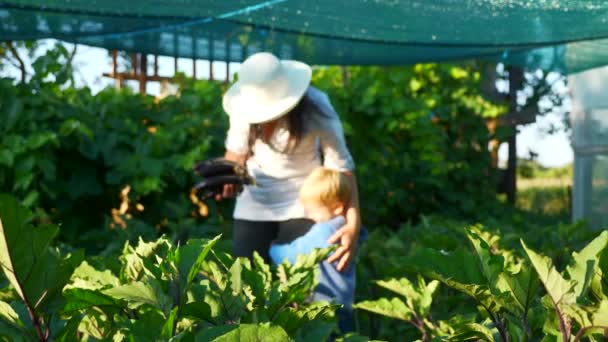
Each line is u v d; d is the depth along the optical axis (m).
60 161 5.39
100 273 1.85
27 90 5.05
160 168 5.46
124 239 4.23
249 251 3.85
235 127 3.85
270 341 1.20
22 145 4.96
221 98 6.45
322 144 3.70
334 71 7.92
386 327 3.01
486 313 1.78
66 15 3.34
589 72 5.82
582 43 5.05
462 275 1.61
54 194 5.24
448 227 5.36
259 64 3.52
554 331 1.38
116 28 3.74
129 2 3.10
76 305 1.49
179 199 5.70
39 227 1.37
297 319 1.57
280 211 3.74
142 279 1.54
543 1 3.54
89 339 1.67
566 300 1.33
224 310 1.55
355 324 3.30
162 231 5.72
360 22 3.70
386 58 5.00
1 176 5.10
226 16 3.38
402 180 7.72
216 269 1.62
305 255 2.30
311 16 3.59
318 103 3.65
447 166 7.98
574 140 6.07
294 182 3.74
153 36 4.29
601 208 5.73
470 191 8.45
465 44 4.00
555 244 4.28
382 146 7.41
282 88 3.52
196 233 4.98
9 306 1.40
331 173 3.47
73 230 5.43
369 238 4.62
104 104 5.72
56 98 5.38
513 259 3.64
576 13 3.71
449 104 8.52
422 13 3.66
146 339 1.40
